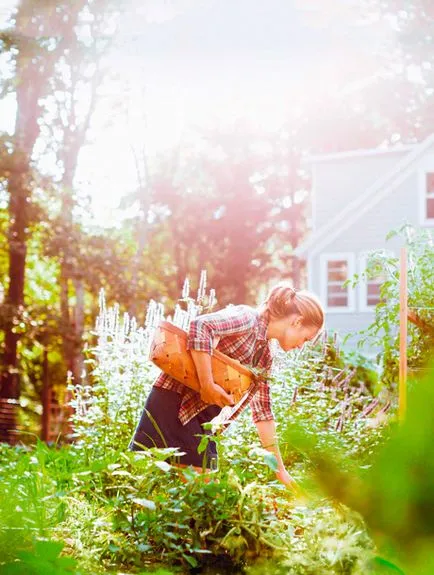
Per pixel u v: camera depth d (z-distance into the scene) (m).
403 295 5.51
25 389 32.59
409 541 0.74
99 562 2.85
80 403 6.51
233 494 2.86
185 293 6.51
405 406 0.73
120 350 6.92
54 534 3.19
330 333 8.09
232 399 3.52
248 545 2.63
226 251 37.94
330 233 24.84
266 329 3.71
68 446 6.31
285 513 3.08
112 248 26.80
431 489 0.72
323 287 24.92
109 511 3.33
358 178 25.62
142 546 2.80
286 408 5.79
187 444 3.60
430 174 23.64
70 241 25.31
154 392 3.70
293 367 6.57
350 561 1.93
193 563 2.63
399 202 23.95
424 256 6.55
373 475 0.74
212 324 3.53
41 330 24.41
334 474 0.78
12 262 25.30
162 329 3.60
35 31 26.02
